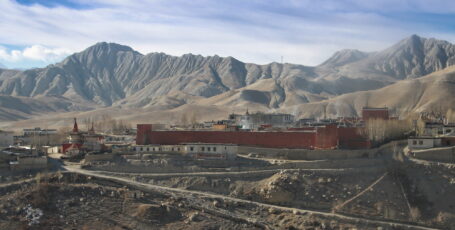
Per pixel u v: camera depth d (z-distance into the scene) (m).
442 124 171.50
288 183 122.00
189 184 124.62
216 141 158.25
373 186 122.62
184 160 138.12
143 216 104.75
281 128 183.50
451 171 123.88
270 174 128.25
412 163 129.38
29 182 112.50
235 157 142.38
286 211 112.81
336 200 117.88
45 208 103.62
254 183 124.94
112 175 128.12
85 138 167.88
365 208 115.31
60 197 107.56
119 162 135.50
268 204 117.88
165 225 103.56
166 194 116.00
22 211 101.69
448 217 111.69
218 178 126.56
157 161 135.38
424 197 118.31
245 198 120.31
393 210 114.56
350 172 128.25
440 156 131.38
